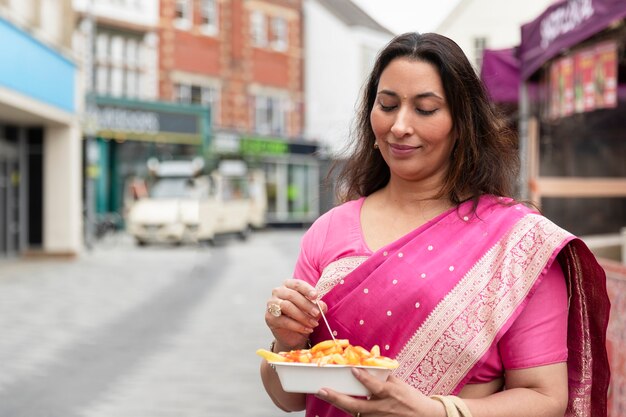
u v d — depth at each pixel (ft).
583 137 23.71
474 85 5.97
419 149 5.90
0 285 43.29
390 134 5.98
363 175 6.86
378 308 5.71
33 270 52.54
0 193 59.52
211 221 81.46
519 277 5.62
